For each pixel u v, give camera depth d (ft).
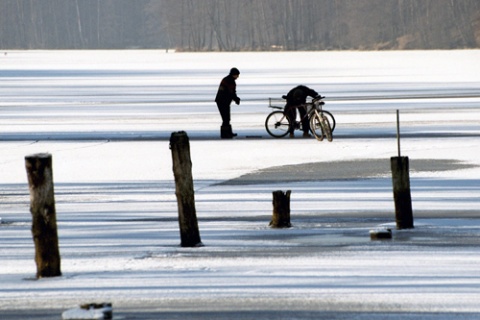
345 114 351.25
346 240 119.34
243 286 91.61
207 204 157.58
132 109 400.67
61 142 269.03
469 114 336.70
